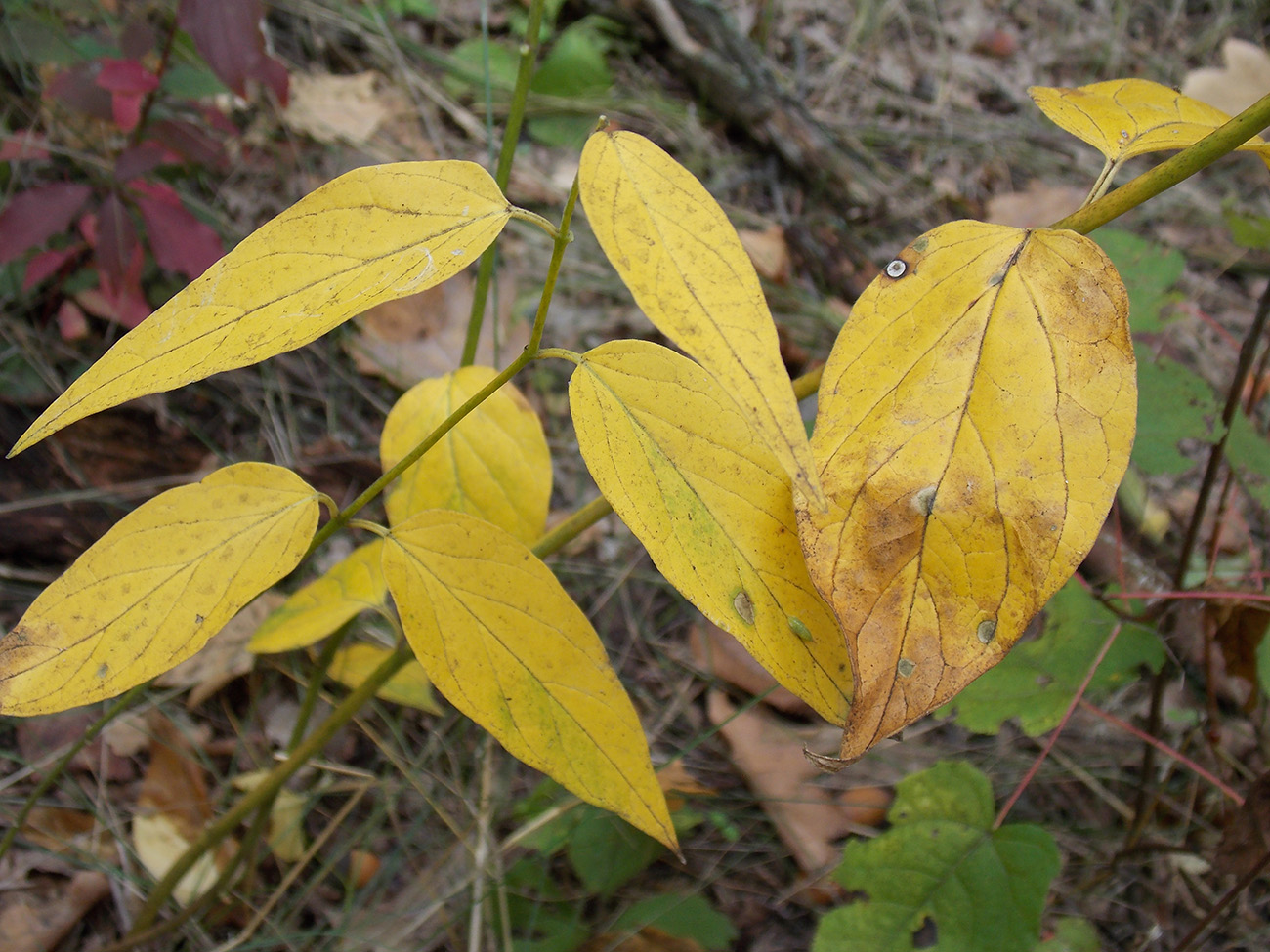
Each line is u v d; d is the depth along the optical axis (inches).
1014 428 6.7
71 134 19.7
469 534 8.5
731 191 26.6
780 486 7.5
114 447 17.5
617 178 6.5
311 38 25.3
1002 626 6.5
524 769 16.3
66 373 18.0
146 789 14.5
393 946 13.9
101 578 7.8
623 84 27.9
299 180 22.1
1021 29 35.6
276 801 14.7
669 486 7.4
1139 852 15.1
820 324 24.1
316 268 7.1
